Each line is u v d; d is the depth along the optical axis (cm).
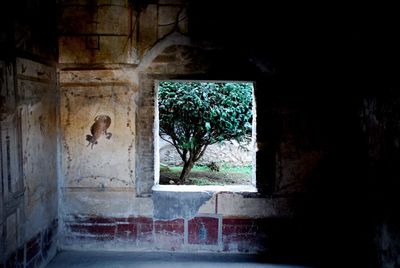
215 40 336
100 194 346
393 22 252
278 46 333
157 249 348
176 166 610
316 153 337
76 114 343
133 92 341
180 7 336
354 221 321
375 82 278
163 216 346
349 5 317
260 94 337
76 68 340
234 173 559
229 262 327
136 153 344
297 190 340
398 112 245
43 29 308
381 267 271
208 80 340
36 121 295
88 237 349
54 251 336
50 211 327
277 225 343
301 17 331
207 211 344
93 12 337
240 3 334
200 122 405
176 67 339
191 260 330
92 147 344
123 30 337
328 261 332
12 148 253
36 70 294
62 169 346
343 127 332
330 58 330
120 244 348
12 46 254
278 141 338
